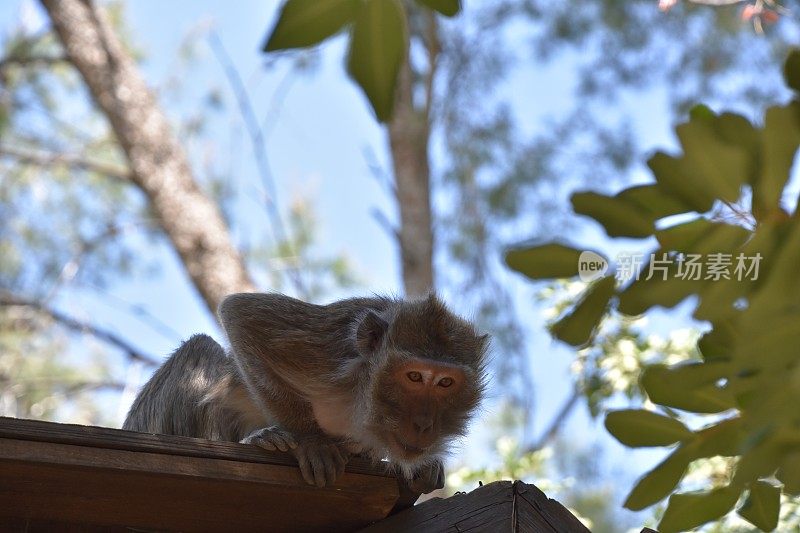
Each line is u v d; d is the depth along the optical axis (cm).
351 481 718
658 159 475
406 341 889
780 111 454
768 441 504
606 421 598
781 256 454
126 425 1066
